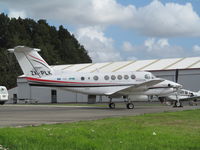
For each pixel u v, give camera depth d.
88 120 16.42
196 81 47.47
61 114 21.97
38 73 28.17
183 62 53.41
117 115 20.25
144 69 52.84
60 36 148.00
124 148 8.12
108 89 29.22
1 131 10.42
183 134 10.54
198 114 18.73
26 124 14.64
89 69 59.28
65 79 28.53
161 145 8.53
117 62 61.91
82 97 57.88
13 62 110.00
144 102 48.97
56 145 8.46
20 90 63.91
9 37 126.62
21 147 8.23
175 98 34.12
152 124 13.80
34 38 132.25
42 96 61.78
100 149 8.05
